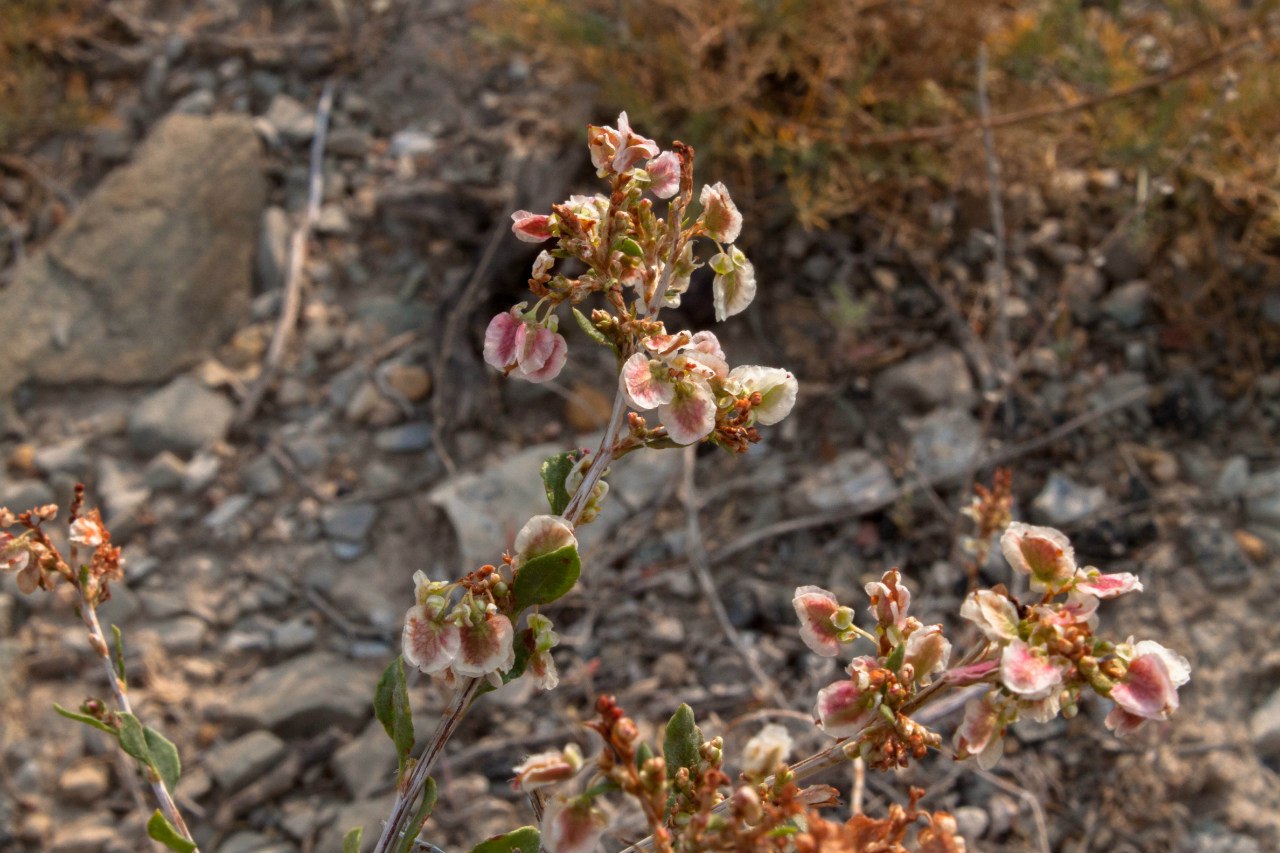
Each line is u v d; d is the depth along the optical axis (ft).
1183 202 14.24
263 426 14.48
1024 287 14.34
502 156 15.90
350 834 5.24
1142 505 12.64
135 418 14.40
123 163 17.17
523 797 11.18
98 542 6.01
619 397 5.07
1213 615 11.87
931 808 10.75
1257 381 13.50
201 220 15.81
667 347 4.69
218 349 15.31
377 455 14.10
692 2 14.52
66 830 11.43
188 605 12.98
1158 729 11.19
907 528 12.67
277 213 16.21
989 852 10.61
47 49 17.94
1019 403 13.43
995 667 4.42
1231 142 14.17
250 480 13.97
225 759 11.60
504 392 14.29
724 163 14.62
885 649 4.74
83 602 5.99
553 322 4.94
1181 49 15.15
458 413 14.17
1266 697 11.35
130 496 13.79
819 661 11.89
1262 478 12.71
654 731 11.51
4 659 12.35
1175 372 13.66
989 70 15.03
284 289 15.58
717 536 12.94
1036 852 10.63
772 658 11.98
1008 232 14.61
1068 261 14.47
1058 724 11.30
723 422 4.76
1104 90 14.88
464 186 15.48
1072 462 13.05
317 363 14.93
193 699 12.27
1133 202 14.61
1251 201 13.80
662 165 4.92
